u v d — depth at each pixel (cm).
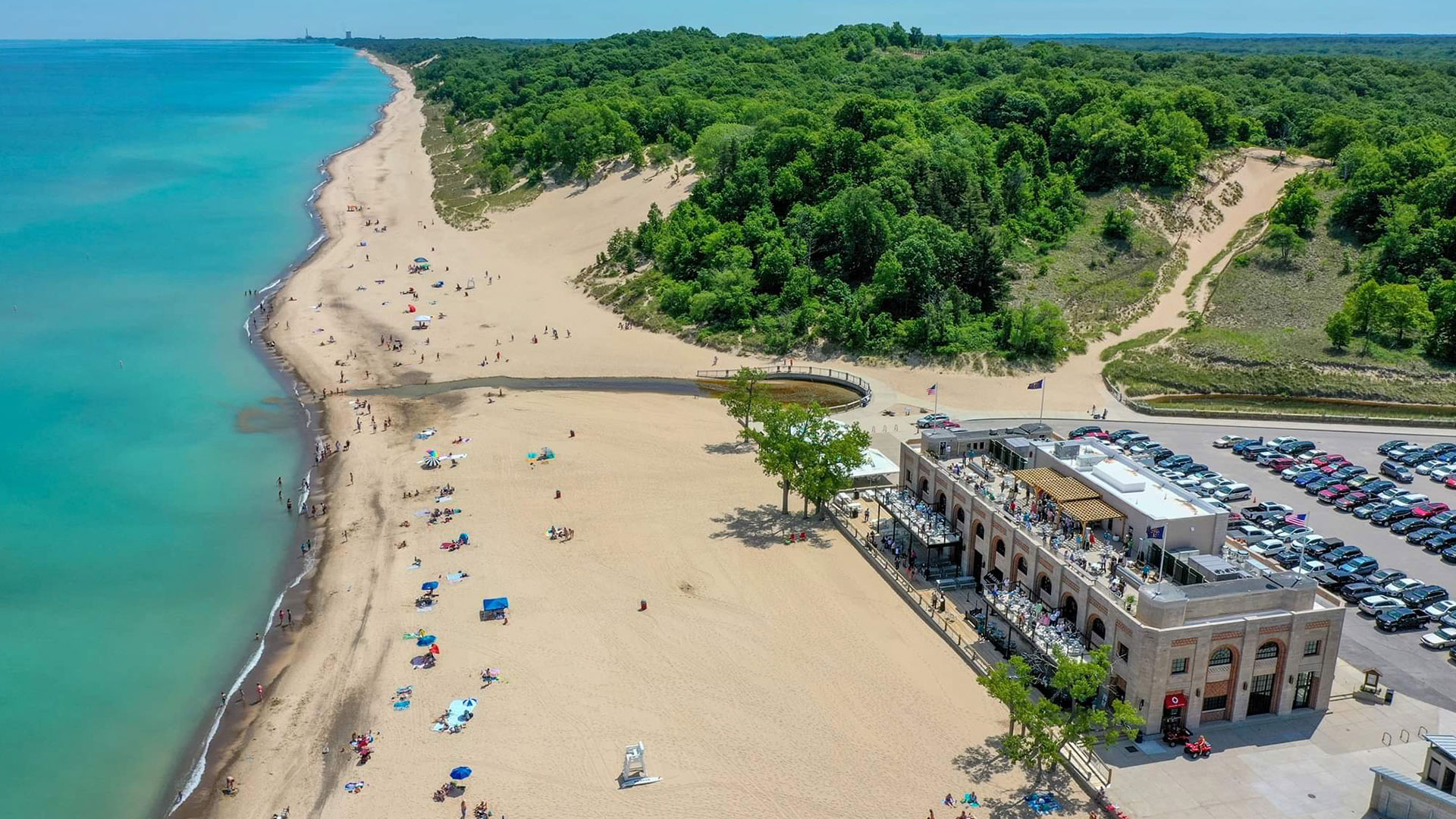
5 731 8475
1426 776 7344
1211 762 7925
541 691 8944
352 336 18862
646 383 17075
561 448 14250
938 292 18400
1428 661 9325
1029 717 7562
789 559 11294
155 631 9956
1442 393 16100
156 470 13438
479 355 18112
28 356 17425
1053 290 19725
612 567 11056
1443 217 19438
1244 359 17112
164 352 17838
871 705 8762
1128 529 9506
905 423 15225
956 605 10312
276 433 14712
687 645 9638
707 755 8119
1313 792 7581
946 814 7488
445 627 9931
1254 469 13825
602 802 7612
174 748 8338
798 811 7525
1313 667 8488
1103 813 7400
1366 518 12244
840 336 18175
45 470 13338
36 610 10238
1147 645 8062
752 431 12762
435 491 12888
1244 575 8488
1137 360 17462
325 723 8594
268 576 10975
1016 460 11162
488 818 7456
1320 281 19462
